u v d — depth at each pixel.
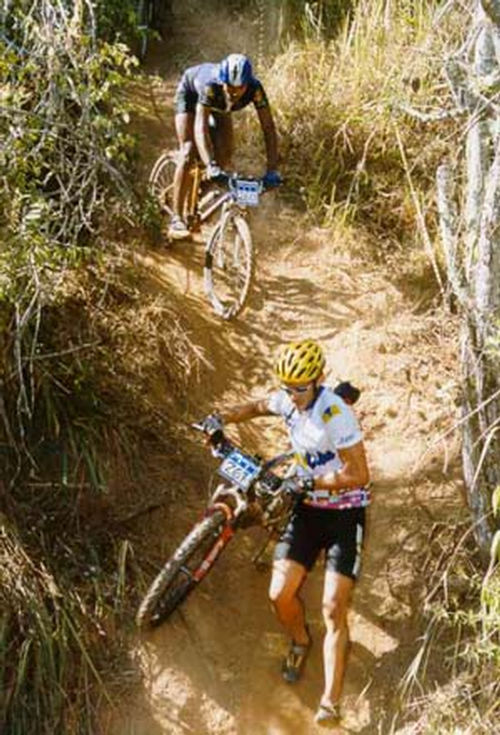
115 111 5.77
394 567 5.65
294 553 5.09
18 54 5.51
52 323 6.11
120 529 5.68
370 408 6.27
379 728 5.20
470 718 5.07
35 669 5.20
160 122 8.20
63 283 6.21
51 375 5.86
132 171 7.45
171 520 5.74
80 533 5.63
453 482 5.91
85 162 6.06
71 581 5.43
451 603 5.42
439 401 6.26
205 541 5.37
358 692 5.31
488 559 5.41
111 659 5.32
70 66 5.58
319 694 5.30
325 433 4.95
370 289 6.96
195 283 6.91
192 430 6.13
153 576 5.54
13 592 5.28
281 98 8.00
